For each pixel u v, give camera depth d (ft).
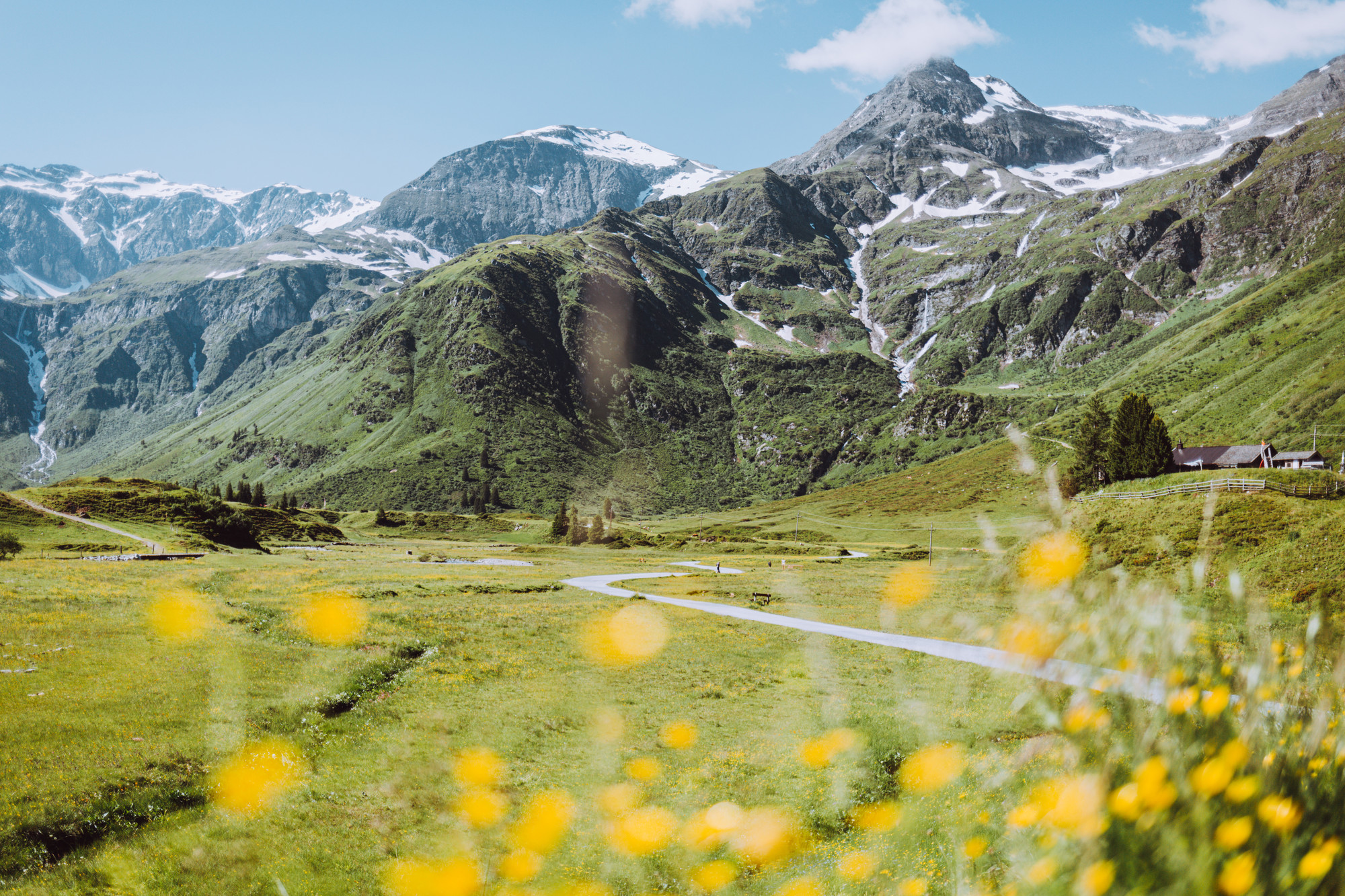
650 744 52.90
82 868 36.11
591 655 100.63
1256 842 7.13
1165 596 8.54
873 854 15.58
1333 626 7.99
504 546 502.38
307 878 32.07
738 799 32.53
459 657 96.48
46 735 51.37
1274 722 7.80
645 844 22.30
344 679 76.18
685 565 343.67
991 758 10.90
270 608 124.88
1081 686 8.63
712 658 99.09
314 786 44.86
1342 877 6.84
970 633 9.14
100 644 82.53
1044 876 8.04
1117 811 7.67
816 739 32.09
